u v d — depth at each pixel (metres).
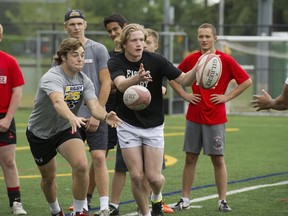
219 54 18.44
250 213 17.55
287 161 27.28
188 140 18.30
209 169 24.97
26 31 74.69
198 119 18.14
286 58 49.38
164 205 17.66
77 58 15.05
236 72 18.31
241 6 93.25
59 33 49.88
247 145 32.41
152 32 17.84
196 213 17.56
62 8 82.88
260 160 27.53
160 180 15.66
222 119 18.12
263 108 14.44
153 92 15.77
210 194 20.17
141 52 15.63
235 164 26.39
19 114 47.38
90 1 117.31
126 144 15.58
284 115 49.00
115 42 17.69
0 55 17.44
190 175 18.25
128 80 15.09
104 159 16.91
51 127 15.46
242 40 47.72
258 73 49.53
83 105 17.23
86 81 15.52
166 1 62.31
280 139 34.78
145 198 15.62
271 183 22.08
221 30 54.97
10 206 17.72
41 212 17.77
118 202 17.42
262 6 55.34
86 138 17.17
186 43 49.38
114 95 18.55
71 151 15.25
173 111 49.03
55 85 14.95
